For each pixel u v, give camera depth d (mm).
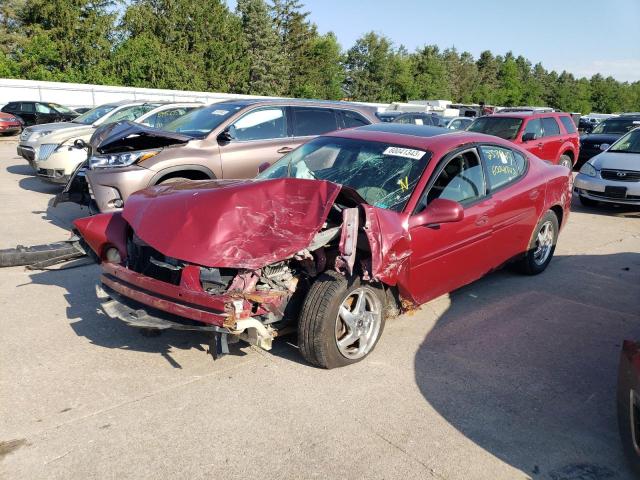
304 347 3750
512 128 12203
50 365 3857
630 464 2885
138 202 4109
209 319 3320
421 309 5094
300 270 3891
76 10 43000
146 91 34156
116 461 2879
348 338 3898
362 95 73750
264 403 3449
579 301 5438
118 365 3879
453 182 4617
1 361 3891
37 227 7793
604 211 10359
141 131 6578
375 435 3166
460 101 97688
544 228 6039
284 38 70750
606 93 118750
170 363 3926
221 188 3967
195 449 2992
